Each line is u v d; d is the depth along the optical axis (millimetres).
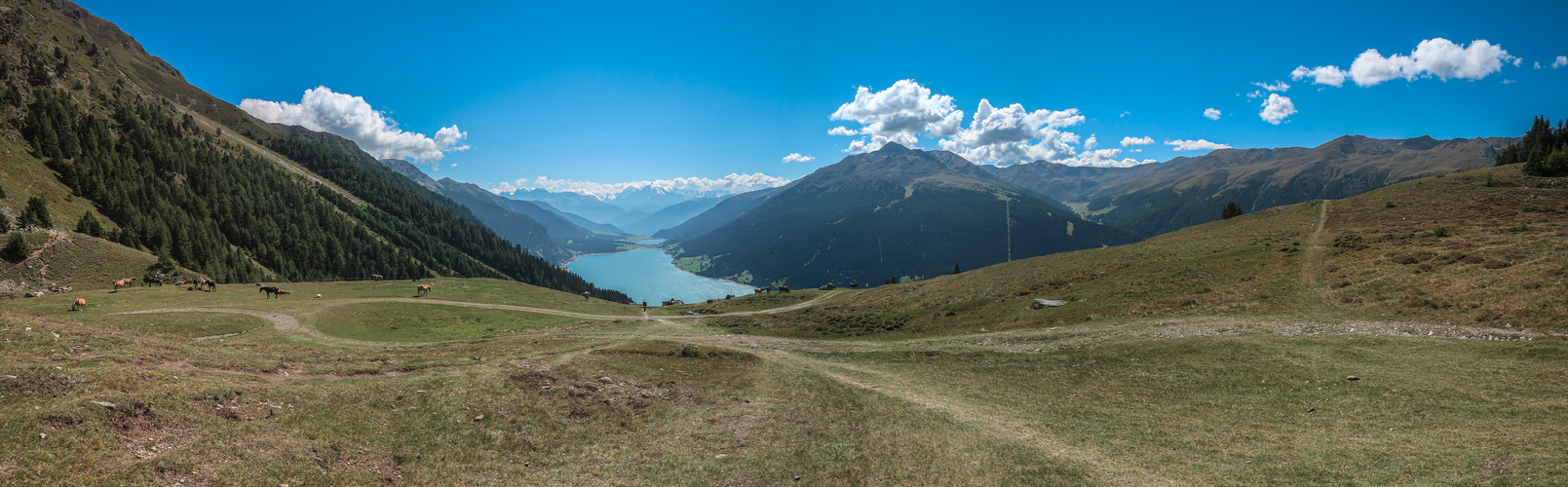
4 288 89562
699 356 43562
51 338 21797
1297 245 67188
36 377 16266
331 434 18719
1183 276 61688
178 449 14695
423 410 22953
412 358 34531
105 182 185750
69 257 104750
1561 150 98688
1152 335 43719
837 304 98375
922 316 72750
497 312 94938
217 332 62719
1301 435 21125
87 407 14852
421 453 19219
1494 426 19297
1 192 125000
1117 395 29844
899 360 45188
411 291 115312
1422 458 17375
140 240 157625
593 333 77000
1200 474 18500
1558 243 45375
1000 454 21734
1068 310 58844
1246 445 20703
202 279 102312
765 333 76250
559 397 27609
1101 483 18500
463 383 27109
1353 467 17578
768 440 24391
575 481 18891
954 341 54281
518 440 21609
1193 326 44219
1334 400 24812
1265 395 26844
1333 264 55031
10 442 12703
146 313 66500
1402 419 21422
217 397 18594
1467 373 25531
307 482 15211
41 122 190750
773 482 19938
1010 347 47156
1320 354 31906
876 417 28078
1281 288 51156
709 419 27297
